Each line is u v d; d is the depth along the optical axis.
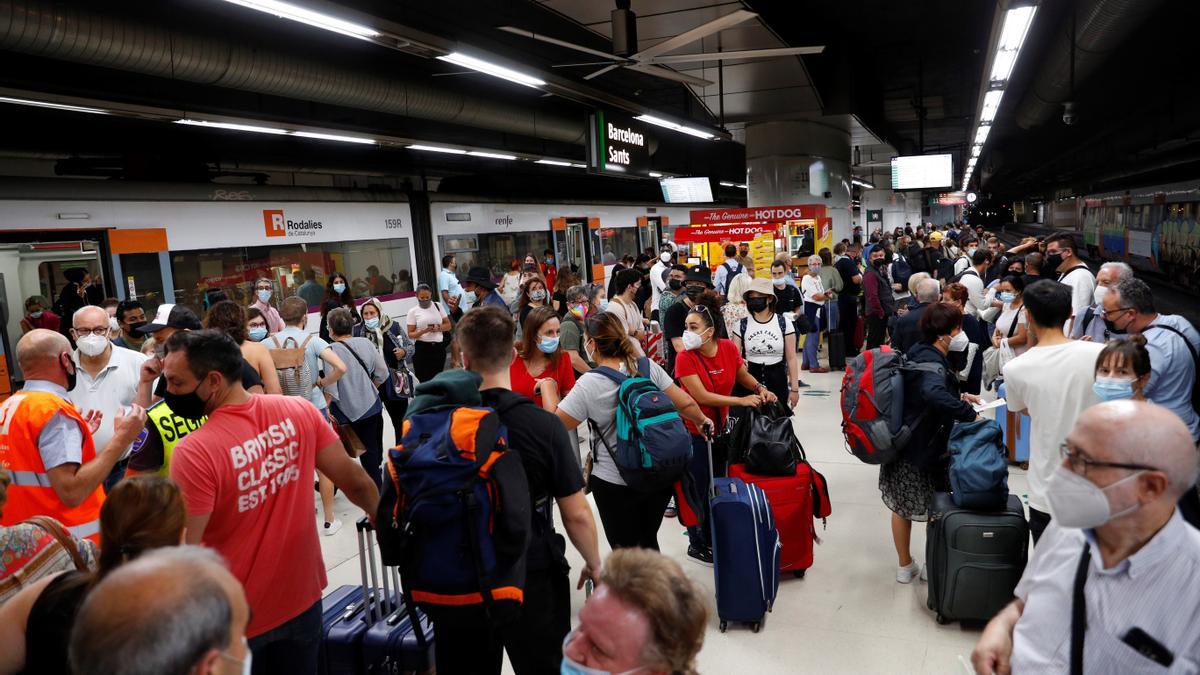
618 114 10.39
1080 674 1.59
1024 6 6.50
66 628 1.72
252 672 2.49
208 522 2.34
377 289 13.14
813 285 10.02
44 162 10.40
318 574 2.66
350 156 15.52
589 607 1.47
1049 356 3.13
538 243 18.06
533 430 2.46
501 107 12.79
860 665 3.46
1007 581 3.51
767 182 16.94
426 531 2.20
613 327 3.60
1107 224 17.44
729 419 4.46
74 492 2.94
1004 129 28.23
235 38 7.99
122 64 7.11
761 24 9.30
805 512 4.27
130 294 9.14
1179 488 1.50
